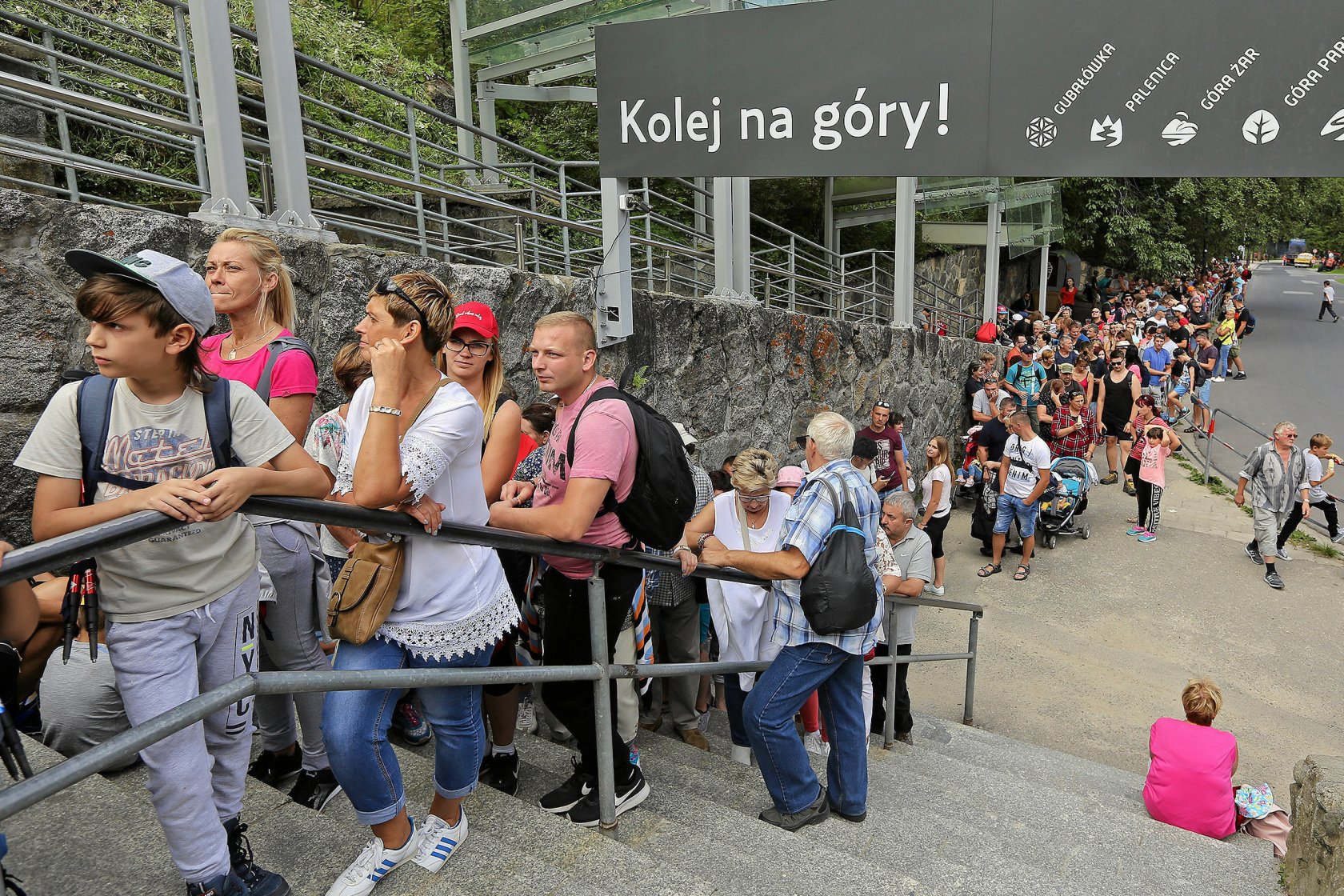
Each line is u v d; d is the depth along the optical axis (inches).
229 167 158.4
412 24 549.3
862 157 201.2
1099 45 181.2
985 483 371.2
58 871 79.5
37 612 65.4
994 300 675.4
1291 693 273.9
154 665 70.2
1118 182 1042.7
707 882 93.7
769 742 131.8
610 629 112.7
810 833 133.2
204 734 74.3
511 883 85.9
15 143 141.4
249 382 96.2
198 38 153.2
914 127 195.8
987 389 502.0
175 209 279.1
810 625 125.7
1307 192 1302.9
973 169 193.8
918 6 191.5
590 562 110.6
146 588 70.2
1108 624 321.7
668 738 171.3
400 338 76.3
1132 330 778.8
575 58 409.4
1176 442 402.9
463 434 78.4
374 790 79.6
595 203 522.6
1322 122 171.0
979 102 190.4
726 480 205.0
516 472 143.6
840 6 196.7
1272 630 318.0
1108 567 376.2
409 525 75.4
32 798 47.4
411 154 252.2
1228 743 174.7
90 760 50.8
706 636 187.6
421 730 132.8
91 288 62.8
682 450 107.2
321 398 164.9
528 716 158.4
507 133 553.9
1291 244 3484.3
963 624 319.6
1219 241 1251.2
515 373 209.3
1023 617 327.9
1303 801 141.3
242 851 80.7
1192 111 177.6
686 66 209.8
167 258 67.3
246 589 78.4
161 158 298.2
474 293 194.9
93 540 53.9
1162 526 430.3
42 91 136.6
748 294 323.9
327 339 165.2
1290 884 142.4
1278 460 356.2
